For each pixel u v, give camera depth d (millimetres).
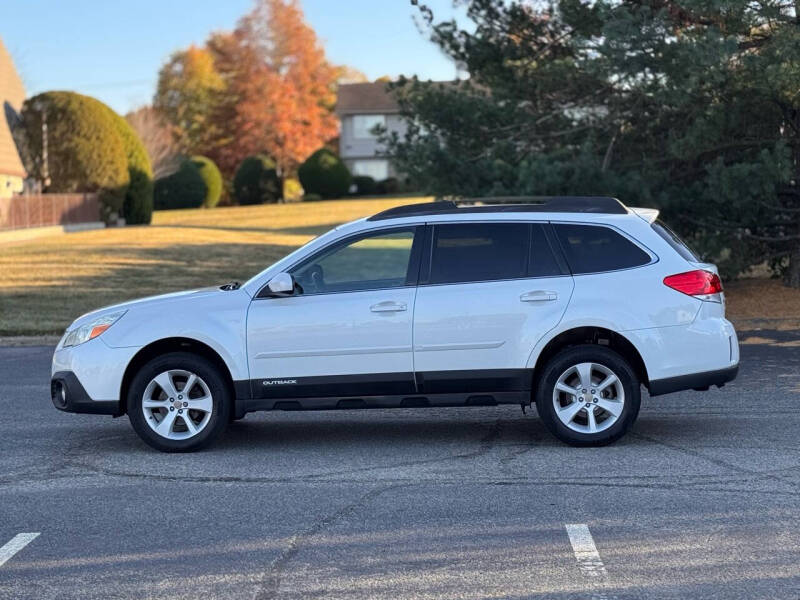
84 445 8906
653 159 16719
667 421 9328
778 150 14227
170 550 5930
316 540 6055
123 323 8508
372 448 8555
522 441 8680
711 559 5555
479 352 8258
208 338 8344
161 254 28812
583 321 8195
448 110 18031
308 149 74438
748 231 17078
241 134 74188
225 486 7387
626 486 7109
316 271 8516
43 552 5938
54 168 40656
